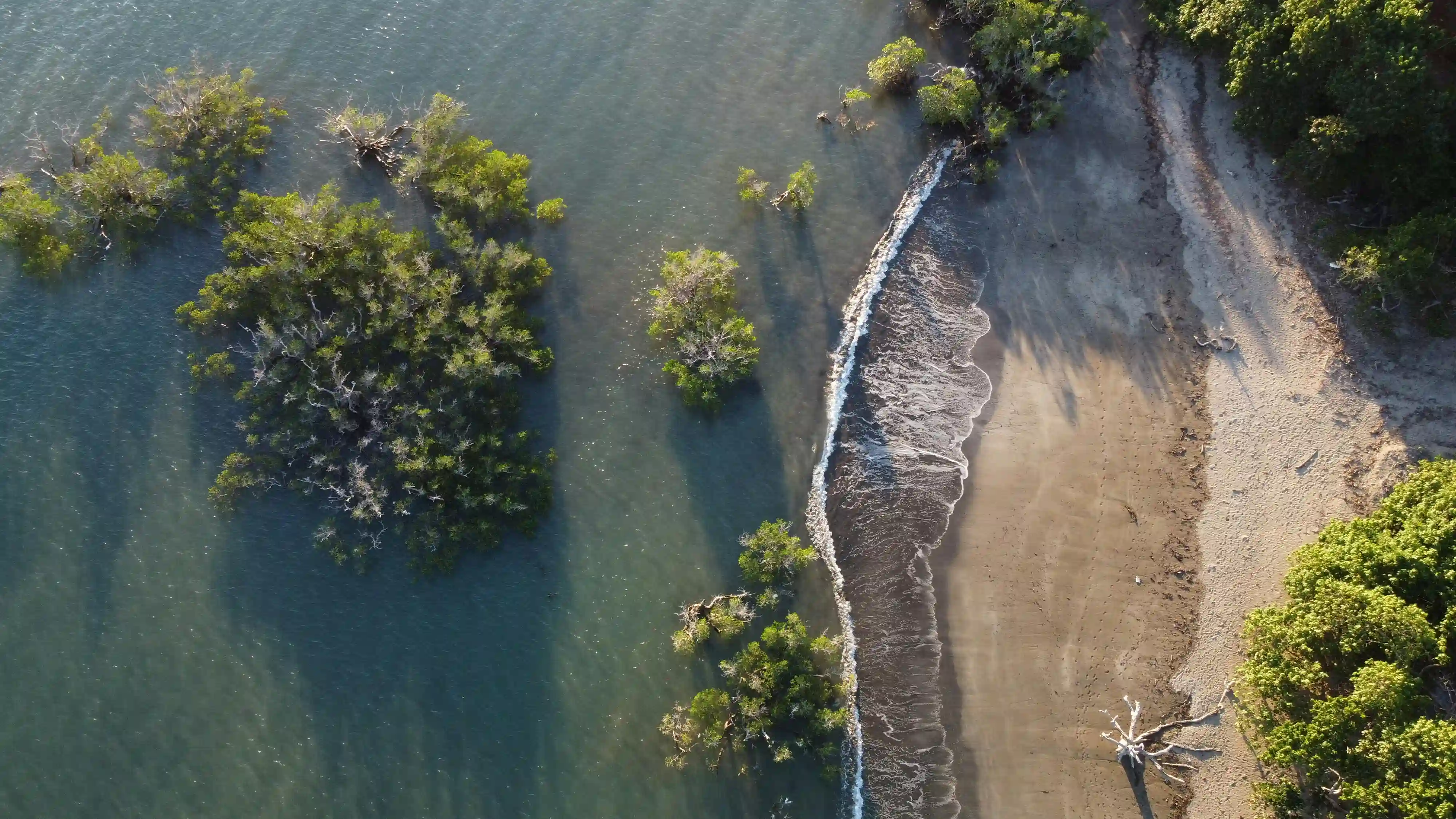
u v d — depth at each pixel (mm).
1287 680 27031
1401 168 33625
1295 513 31859
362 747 29812
